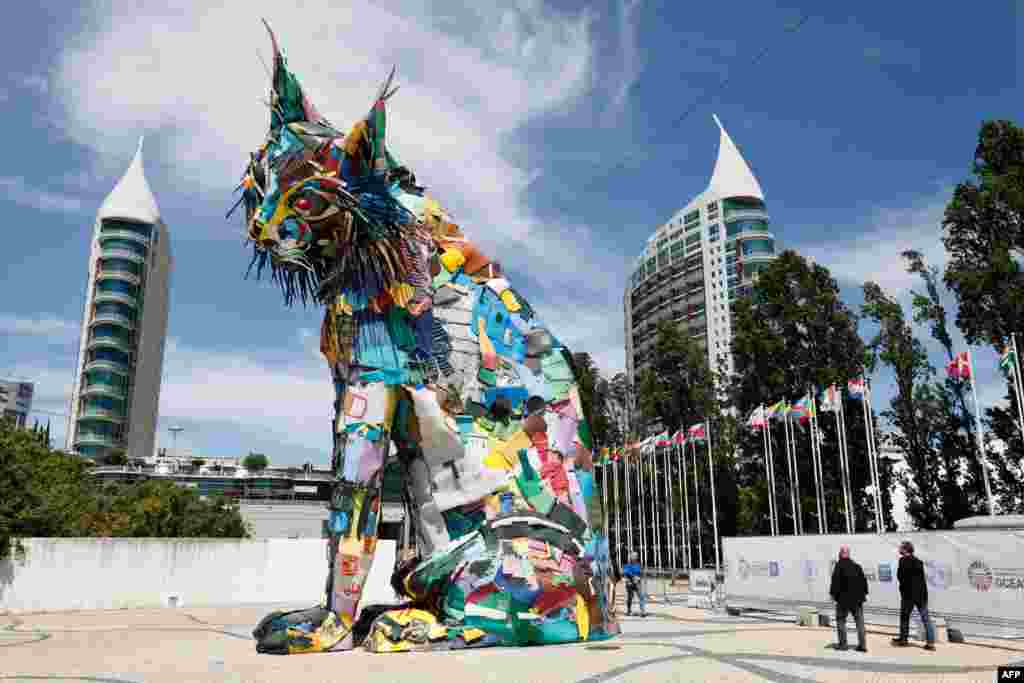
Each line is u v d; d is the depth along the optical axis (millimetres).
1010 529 12992
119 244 107875
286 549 28078
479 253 15039
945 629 14289
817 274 44594
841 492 41531
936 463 41250
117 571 25312
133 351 106250
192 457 91875
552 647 12945
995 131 34000
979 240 34000
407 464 13734
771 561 19391
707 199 106688
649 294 113312
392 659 11516
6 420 37250
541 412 14539
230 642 14766
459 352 14031
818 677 10023
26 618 21484
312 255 13938
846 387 41906
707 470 52844
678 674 10156
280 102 14289
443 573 12891
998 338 31969
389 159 14992
